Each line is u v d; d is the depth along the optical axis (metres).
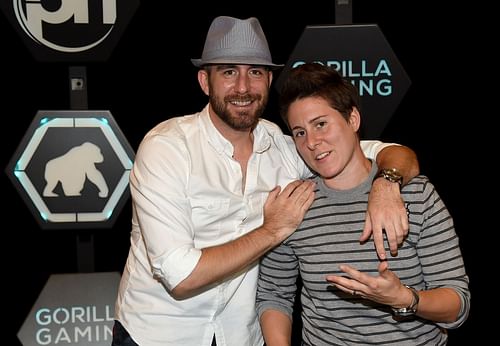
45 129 2.81
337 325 2.00
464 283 1.92
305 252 2.03
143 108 3.72
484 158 3.89
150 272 2.19
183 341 2.20
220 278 2.03
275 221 2.03
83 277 2.97
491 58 3.82
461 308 1.89
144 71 3.71
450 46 3.82
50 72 3.69
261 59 2.11
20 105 3.69
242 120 2.12
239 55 2.09
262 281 2.20
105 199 2.86
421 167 3.91
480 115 3.86
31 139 2.81
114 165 2.85
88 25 2.77
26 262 3.81
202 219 2.15
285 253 2.12
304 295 2.10
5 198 3.77
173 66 3.71
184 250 2.03
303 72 2.00
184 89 3.72
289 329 2.14
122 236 3.87
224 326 2.22
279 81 2.76
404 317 1.94
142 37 3.69
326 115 1.96
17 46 3.66
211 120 2.18
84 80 2.88
